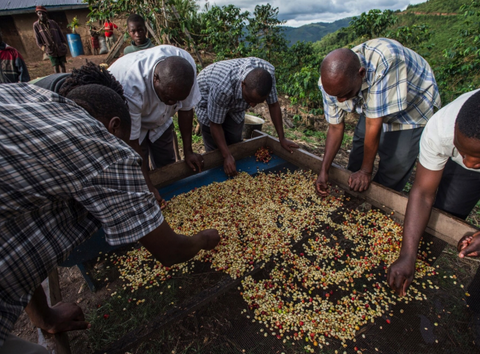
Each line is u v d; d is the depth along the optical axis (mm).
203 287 1803
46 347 1387
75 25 8109
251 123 4750
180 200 2584
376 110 2135
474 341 1535
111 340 1577
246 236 2188
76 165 931
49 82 1847
